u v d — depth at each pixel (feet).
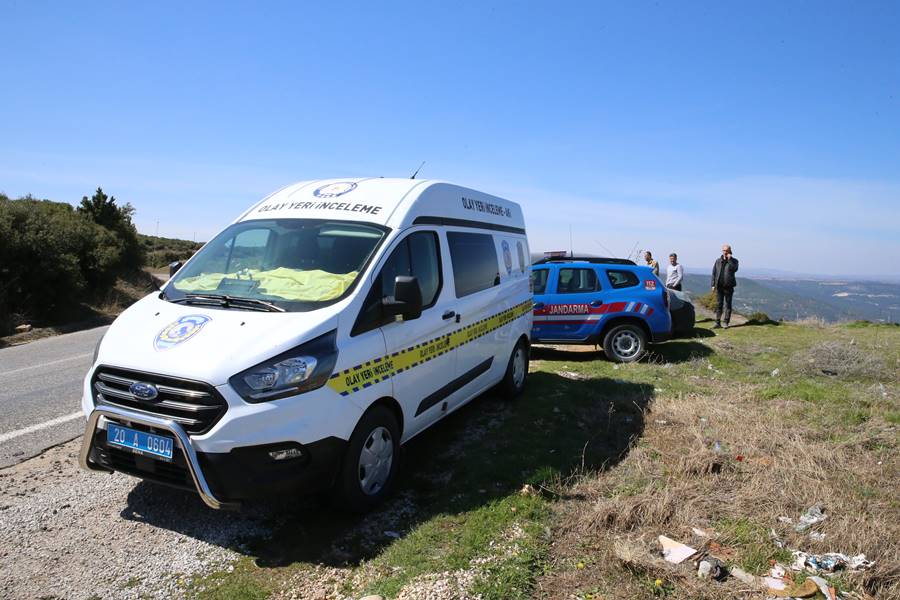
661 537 11.28
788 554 10.85
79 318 55.42
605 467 15.29
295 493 11.32
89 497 13.48
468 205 19.43
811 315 52.80
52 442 17.37
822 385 25.27
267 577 10.34
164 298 13.98
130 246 83.71
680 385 24.90
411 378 14.33
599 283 31.76
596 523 11.87
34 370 29.58
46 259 52.54
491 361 19.80
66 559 10.87
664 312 31.04
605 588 9.80
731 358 31.99
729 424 18.69
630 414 20.31
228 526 12.17
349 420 11.90
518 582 9.87
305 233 14.92
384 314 13.38
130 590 9.95
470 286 18.29
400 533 11.93
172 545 11.41
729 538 11.35
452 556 10.68
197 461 10.49
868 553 10.79
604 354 34.30
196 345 11.30
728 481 14.14
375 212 15.39
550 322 31.91
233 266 14.55
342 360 11.91
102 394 11.70
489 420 19.62
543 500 13.03
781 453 15.88
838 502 12.78
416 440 17.58
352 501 12.28
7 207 53.78
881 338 40.32
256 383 10.74
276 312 12.35
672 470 14.78
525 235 25.03
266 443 10.64
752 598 9.52
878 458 15.99
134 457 11.33
